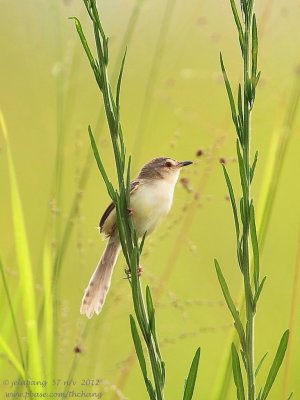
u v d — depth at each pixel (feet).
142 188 16.16
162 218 16.22
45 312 16.35
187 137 22.90
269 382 14.89
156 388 14.85
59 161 16.53
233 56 19.16
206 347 22.18
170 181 16.28
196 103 21.84
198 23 19.71
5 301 16.57
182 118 19.66
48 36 24.04
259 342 22.43
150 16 23.22
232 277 22.68
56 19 17.35
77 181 16.67
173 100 18.42
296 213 24.43
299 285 22.79
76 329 16.76
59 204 16.49
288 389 20.75
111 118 14.85
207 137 22.56
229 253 22.94
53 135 22.88
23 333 17.98
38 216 22.00
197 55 22.74
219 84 22.04
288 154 25.21
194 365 14.85
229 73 18.80
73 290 19.01
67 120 16.75
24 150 23.27
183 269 22.67
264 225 16.25
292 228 24.21
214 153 16.48
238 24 14.84
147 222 16.17
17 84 24.18
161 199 16.20
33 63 24.11
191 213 16.74
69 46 16.92
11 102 23.99
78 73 16.96
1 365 16.61
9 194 22.30
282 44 18.66
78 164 16.69
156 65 16.93
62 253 16.43
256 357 22.16
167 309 22.03
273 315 22.72
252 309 14.85
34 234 21.74
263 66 18.53
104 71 14.83
